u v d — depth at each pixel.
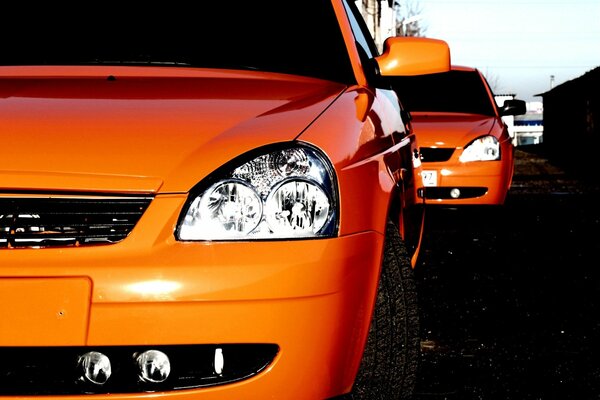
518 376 3.57
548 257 6.58
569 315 4.65
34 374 2.26
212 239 2.26
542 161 28.52
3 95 2.70
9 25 3.40
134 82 2.86
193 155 2.36
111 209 2.28
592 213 9.88
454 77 9.39
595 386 3.46
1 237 2.25
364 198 2.52
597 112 38.97
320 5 3.58
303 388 2.31
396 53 3.63
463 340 4.13
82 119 2.49
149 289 2.19
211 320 2.20
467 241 7.40
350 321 2.38
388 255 2.80
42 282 2.19
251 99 2.70
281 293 2.24
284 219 2.31
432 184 8.21
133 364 2.25
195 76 2.99
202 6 3.49
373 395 2.72
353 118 2.75
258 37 3.38
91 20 3.41
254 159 2.36
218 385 2.29
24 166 2.32
